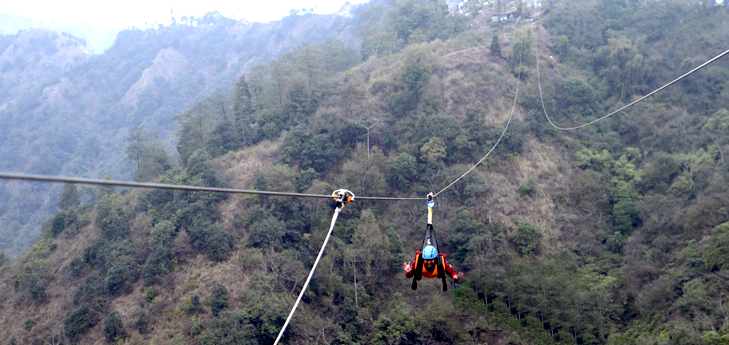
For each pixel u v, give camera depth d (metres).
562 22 100.88
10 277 59.88
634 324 52.19
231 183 66.69
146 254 58.44
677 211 60.22
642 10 101.25
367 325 53.53
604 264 60.00
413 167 69.62
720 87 82.94
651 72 88.06
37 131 158.00
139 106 174.75
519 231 62.75
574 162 74.25
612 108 83.69
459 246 61.00
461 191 67.06
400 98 78.12
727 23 92.44
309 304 54.47
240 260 56.03
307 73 85.50
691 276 51.78
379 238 59.03
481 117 73.94
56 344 51.88
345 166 67.19
